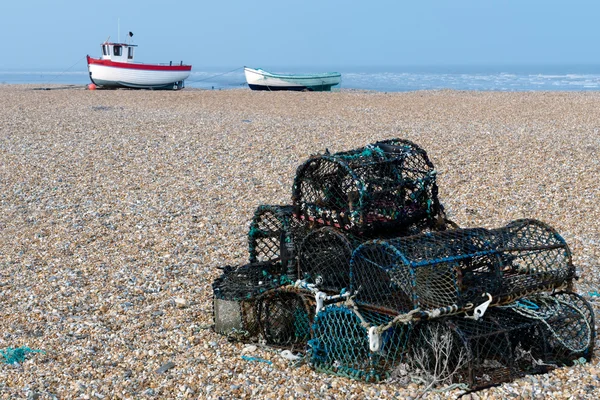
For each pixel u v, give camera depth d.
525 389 5.02
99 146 16.45
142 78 41.22
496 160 14.20
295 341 6.08
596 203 11.19
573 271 5.88
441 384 5.18
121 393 5.30
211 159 15.02
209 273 8.41
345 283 5.85
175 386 5.41
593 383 5.10
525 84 63.47
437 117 22.05
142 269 8.58
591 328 5.62
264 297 6.08
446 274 5.46
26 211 11.42
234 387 5.31
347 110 24.55
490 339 5.38
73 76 109.94
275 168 14.16
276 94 32.03
